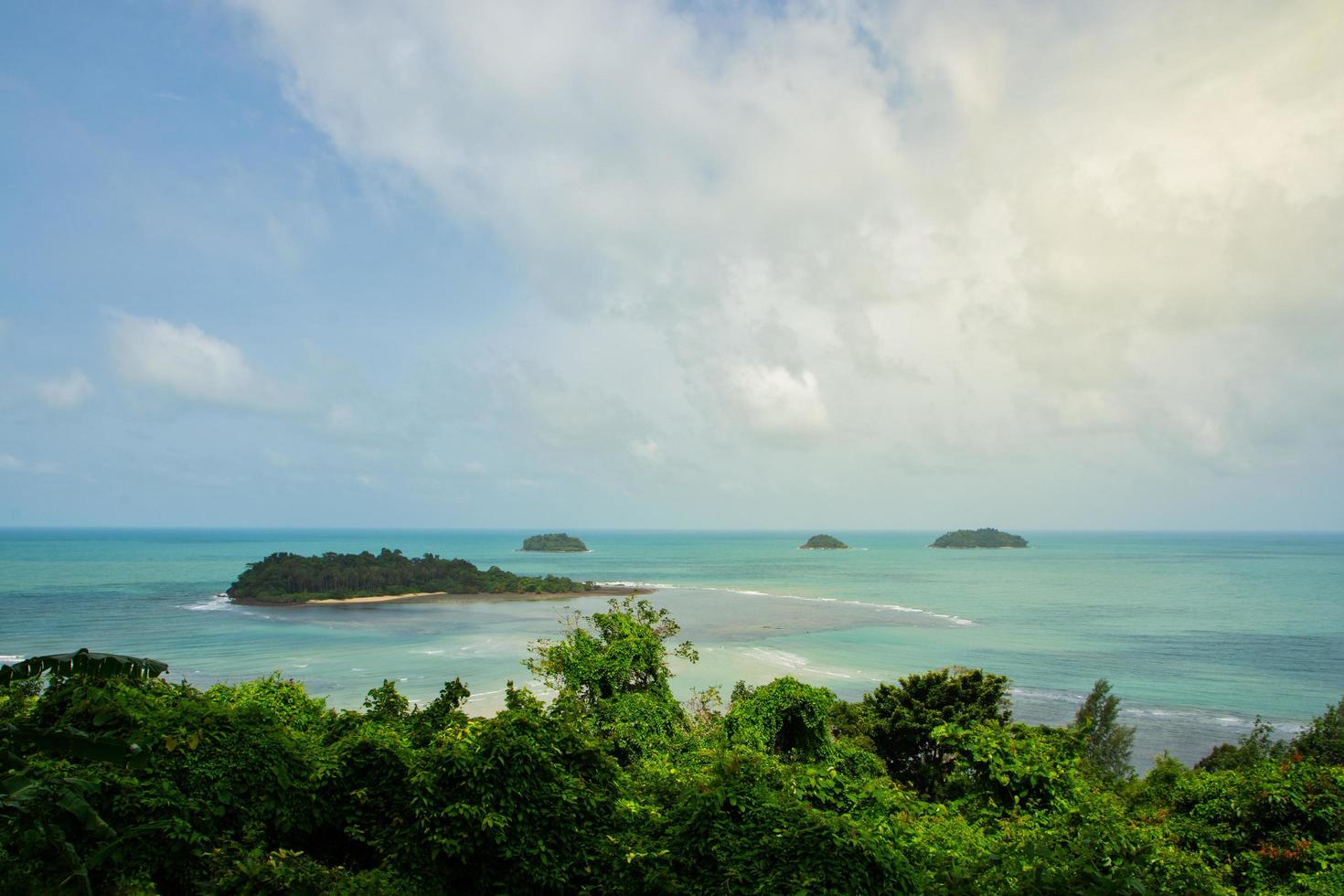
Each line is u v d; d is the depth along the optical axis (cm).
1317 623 9162
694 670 5728
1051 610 10544
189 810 736
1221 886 955
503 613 10100
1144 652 6975
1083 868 759
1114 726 3522
